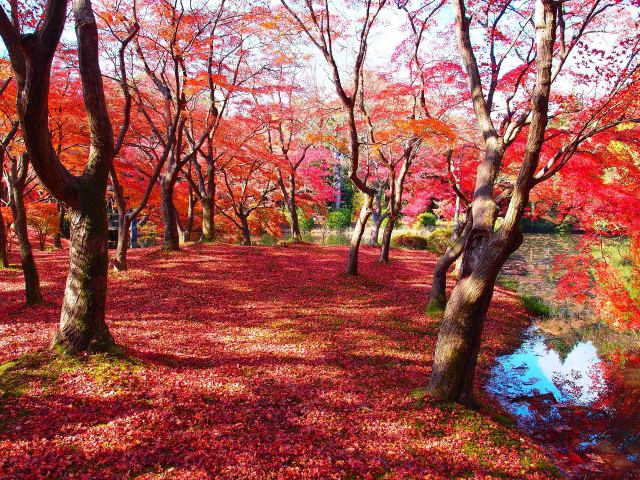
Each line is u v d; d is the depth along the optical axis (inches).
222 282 603.8
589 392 385.7
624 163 431.2
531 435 304.3
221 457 209.2
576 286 613.6
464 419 273.0
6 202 784.9
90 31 264.8
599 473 264.7
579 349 498.6
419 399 290.5
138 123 746.8
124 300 504.1
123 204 596.4
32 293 446.6
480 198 290.8
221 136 791.7
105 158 287.1
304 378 316.2
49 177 259.6
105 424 228.4
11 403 238.5
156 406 250.2
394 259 930.7
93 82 271.1
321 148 1083.9
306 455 218.4
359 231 668.7
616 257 896.9
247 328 433.7
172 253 731.4
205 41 564.4
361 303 559.8
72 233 289.7
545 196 563.8
